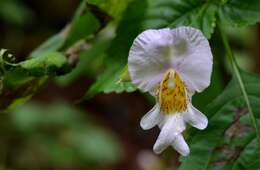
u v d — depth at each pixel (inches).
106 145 34.8
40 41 44.6
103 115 44.4
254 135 9.9
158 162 32.8
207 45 9.0
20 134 34.4
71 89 44.1
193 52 9.0
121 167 39.8
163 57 9.0
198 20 10.5
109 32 13.4
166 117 9.2
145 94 13.5
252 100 10.2
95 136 35.0
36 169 34.9
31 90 10.8
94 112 44.5
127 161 40.5
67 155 34.3
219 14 10.5
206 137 10.0
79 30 12.5
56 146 34.5
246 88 10.3
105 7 11.3
